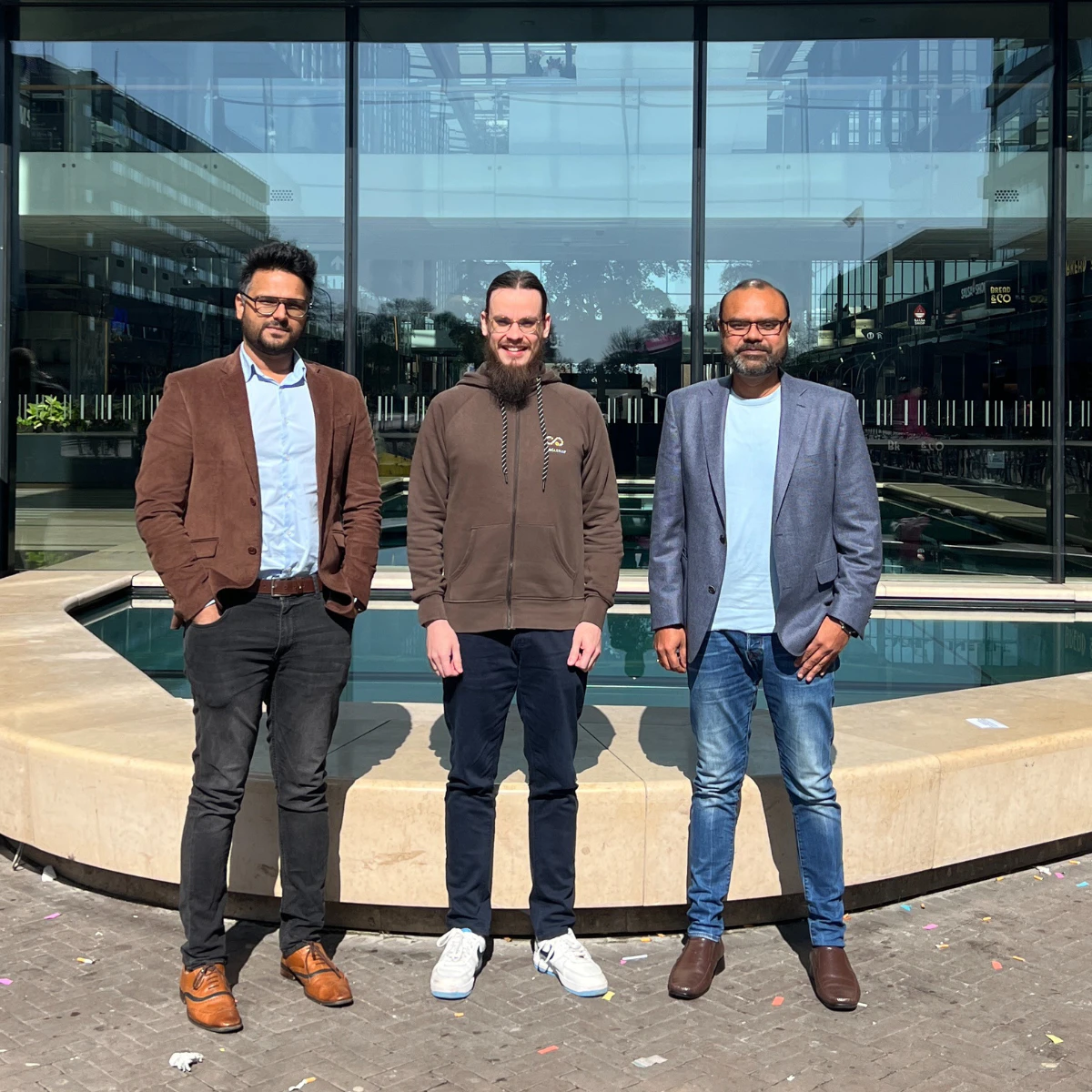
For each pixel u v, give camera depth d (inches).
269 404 119.5
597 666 243.9
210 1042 110.1
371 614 312.8
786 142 367.9
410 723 159.2
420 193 371.9
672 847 133.1
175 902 140.9
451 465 124.6
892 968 126.5
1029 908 142.4
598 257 373.1
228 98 367.6
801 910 140.6
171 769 135.9
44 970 124.5
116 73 367.2
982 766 145.6
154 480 116.3
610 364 375.6
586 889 132.4
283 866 121.2
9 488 371.2
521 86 368.8
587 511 127.4
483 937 125.3
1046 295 368.2
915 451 372.8
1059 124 361.1
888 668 241.4
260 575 117.6
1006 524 371.2
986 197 367.2
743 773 126.5
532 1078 104.1
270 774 135.7
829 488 120.8
